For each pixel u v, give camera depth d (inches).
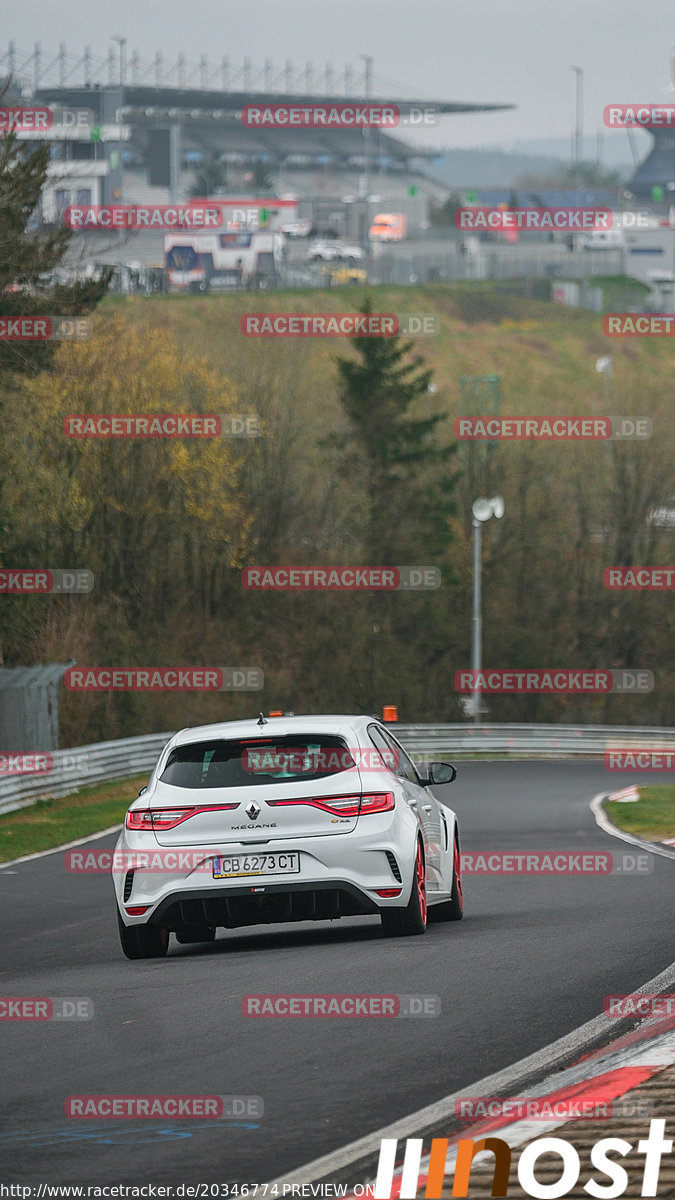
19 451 6550.2
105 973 1475.1
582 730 7549.2
